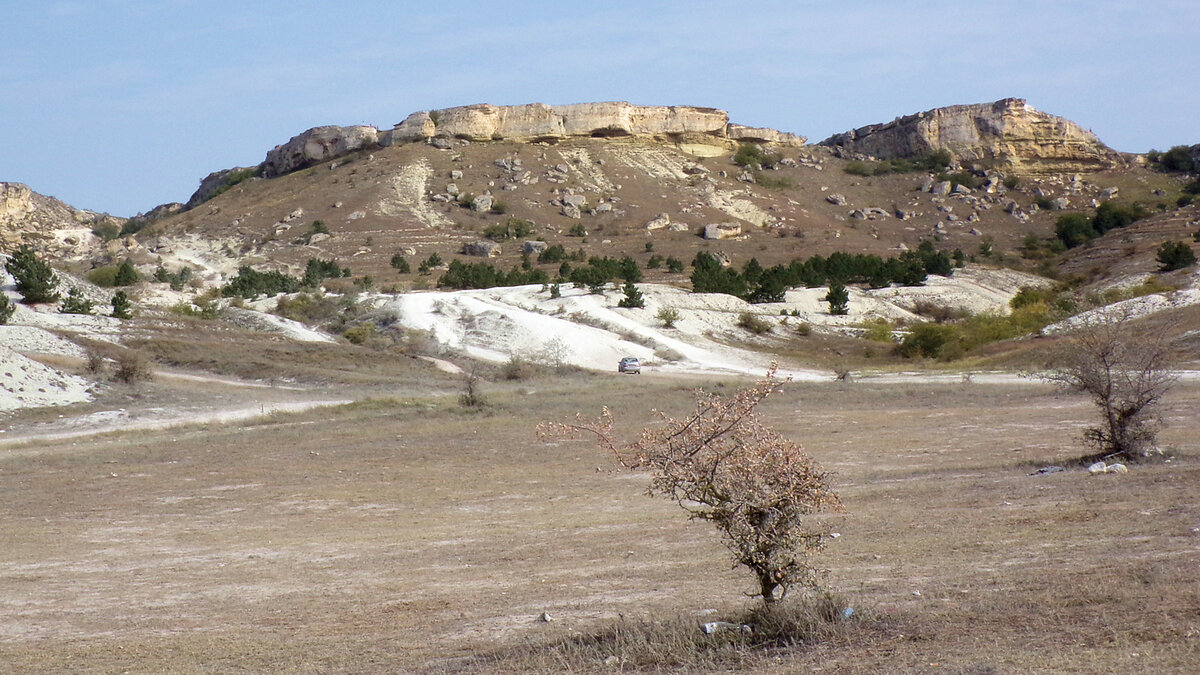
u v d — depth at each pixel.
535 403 48.75
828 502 9.76
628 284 93.31
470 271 111.88
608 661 9.05
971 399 45.84
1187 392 42.19
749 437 9.71
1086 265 139.88
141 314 76.81
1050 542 12.93
